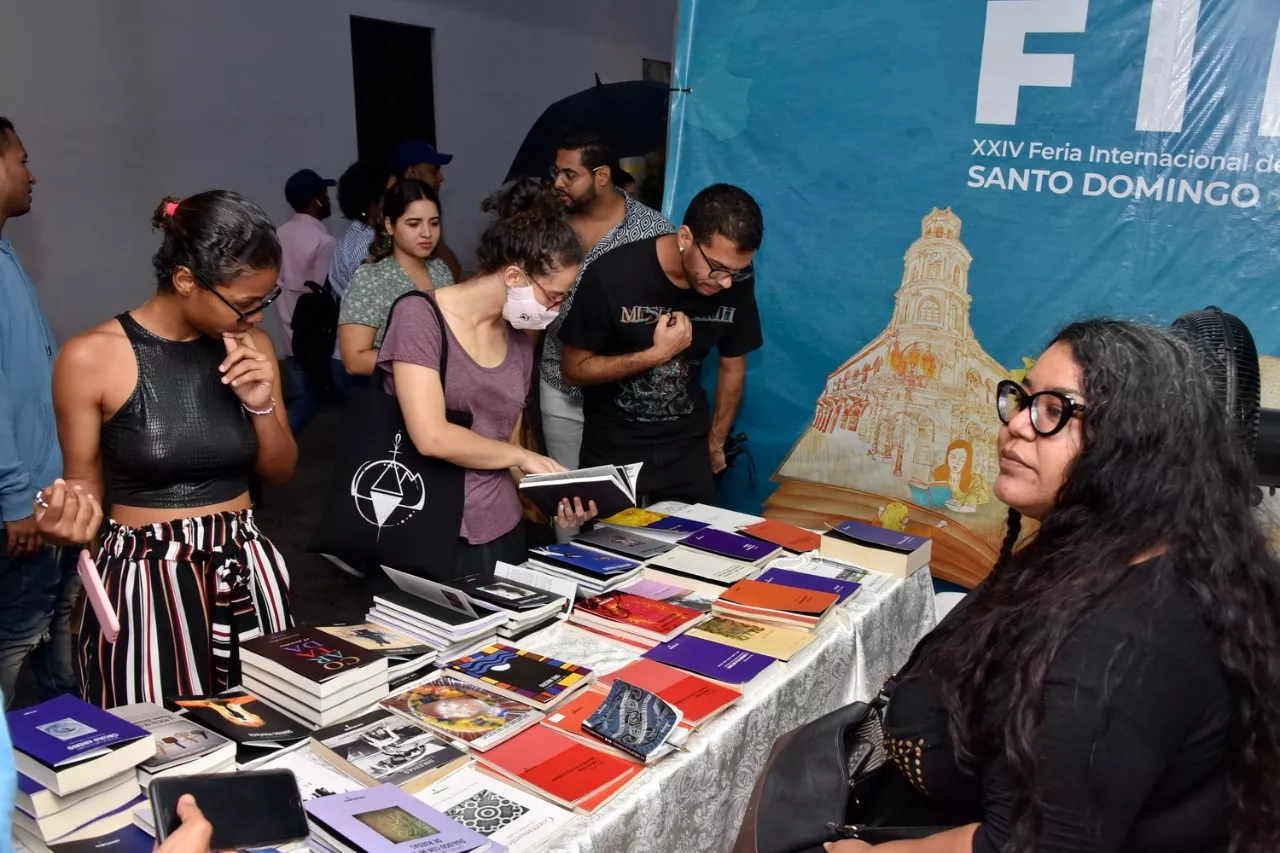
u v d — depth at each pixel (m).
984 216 2.98
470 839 1.21
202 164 5.59
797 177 3.26
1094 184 2.81
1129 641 0.99
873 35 3.05
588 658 1.84
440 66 7.14
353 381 3.51
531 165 5.42
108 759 1.24
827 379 3.32
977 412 3.07
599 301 2.80
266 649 1.62
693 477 3.06
